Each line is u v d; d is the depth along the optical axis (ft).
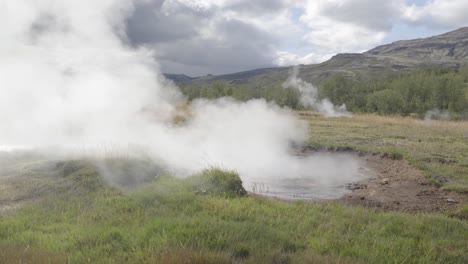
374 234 19.99
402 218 23.06
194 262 14.35
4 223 19.43
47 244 16.81
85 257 15.35
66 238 17.79
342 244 18.04
